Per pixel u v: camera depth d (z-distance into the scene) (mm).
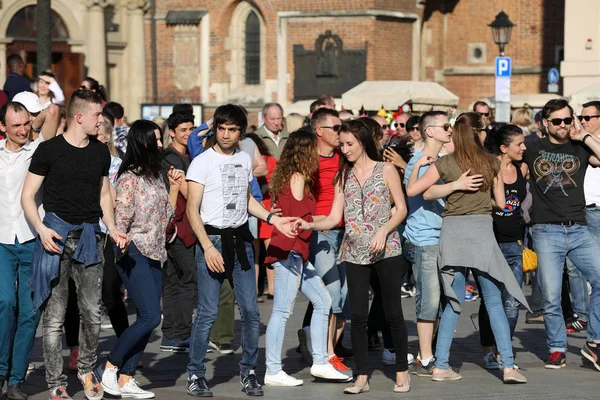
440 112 13703
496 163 13391
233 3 50750
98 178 12344
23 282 12703
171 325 15539
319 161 14109
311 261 14070
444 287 13570
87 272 12312
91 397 12430
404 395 12852
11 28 50125
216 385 13430
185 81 52062
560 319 14562
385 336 14766
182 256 15375
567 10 41438
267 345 13461
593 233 16531
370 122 14797
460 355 15484
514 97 39656
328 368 13578
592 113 15562
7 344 12578
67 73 50844
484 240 13320
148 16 52875
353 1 46906
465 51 51812
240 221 12695
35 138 13734
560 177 14469
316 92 47938
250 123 50312
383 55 47375
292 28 48438
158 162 13031
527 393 12914
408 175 14039
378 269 12961
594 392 12977
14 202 12617
